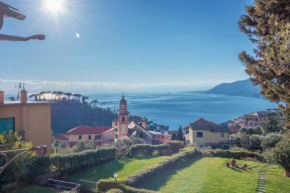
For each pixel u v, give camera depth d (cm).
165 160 1873
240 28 1256
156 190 1336
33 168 1408
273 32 922
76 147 2684
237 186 1413
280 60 765
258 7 1068
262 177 1595
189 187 1385
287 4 973
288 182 1505
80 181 1548
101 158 2020
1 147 1363
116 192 1169
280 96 927
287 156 1588
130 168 1892
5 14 388
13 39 387
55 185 1405
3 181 1231
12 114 1733
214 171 1741
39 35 414
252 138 3288
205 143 4234
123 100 5531
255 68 1007
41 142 1944
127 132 5419
